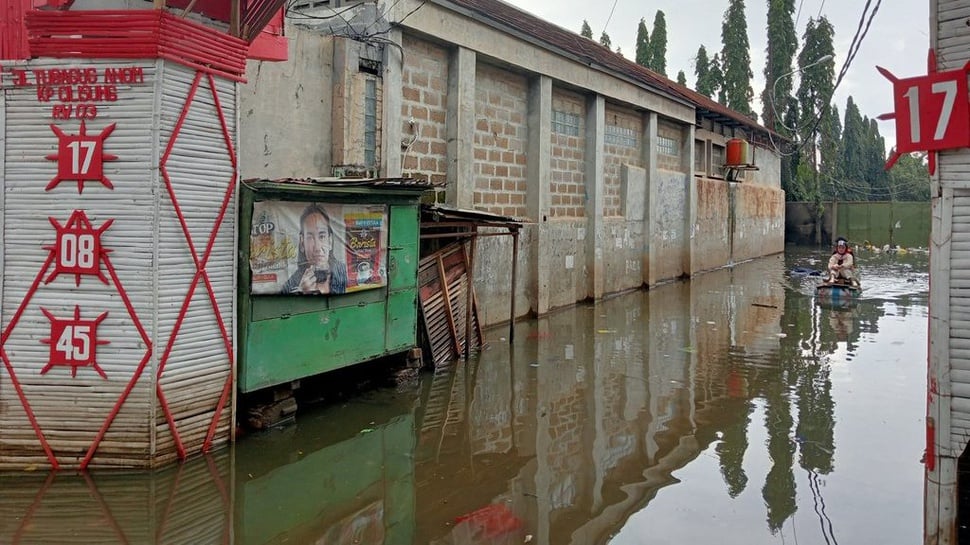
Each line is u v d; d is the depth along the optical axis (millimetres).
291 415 6930
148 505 4926
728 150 24547
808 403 7809
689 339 11602
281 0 5996
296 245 6605
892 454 6203
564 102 14742
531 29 13047
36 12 5301
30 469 5387
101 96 5301
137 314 5344
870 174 57094
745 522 4852
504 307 12664
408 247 8375
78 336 5340
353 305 7496
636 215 18141
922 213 32250
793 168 35375
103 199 5344
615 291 17203
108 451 5410
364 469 5828
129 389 5348
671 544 4531
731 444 6473
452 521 4883
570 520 4895
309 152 8469
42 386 5375
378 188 7574
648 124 18422
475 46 11250
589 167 15625
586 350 10664
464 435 6711
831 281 17219
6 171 5375
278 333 6520
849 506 5117
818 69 32969
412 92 10352
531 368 9453
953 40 3557
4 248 5375
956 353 3623
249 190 6102
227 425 6086
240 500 5121
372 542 4562
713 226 23719
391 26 9492
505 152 12789
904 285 19250
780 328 12672
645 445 6457
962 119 3506
